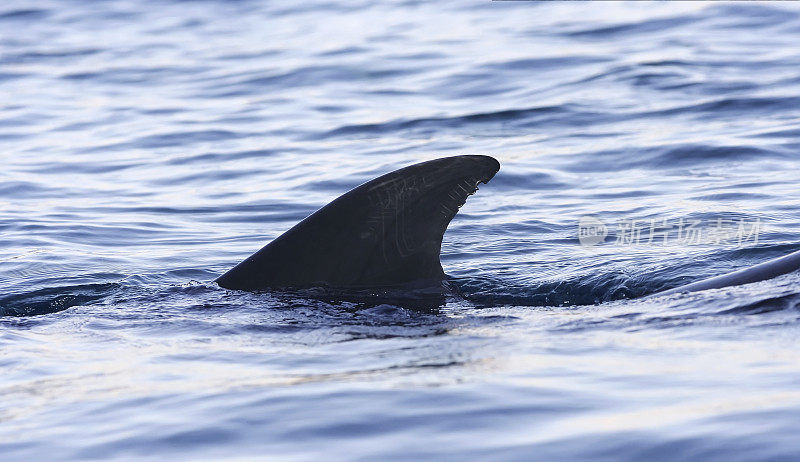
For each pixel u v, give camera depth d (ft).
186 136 191.31
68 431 58.49
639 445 51.70
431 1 325.42
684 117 178.81
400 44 264.52
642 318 76.95
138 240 128.57
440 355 69.67
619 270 101.35
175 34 309.22
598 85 206.49
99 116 211.61
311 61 252.83
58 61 275.18
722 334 71.05
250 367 69.56
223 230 133.08
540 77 218.18
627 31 253.85
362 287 86.69
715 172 147.23
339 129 190.39
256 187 155.02
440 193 85.97
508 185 148.56
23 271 113.19
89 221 138.00
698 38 239.30
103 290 103.76
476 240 121.80
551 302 91.35
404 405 59.11
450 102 205.46
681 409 55.83
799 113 174.19
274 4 345.31
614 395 58.95
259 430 56.85
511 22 280.92
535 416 56.44
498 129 183.01
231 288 90.12
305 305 85.25
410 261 87.40
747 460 49.39
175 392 64.23
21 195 154.30
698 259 104.37
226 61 263.70
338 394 61.67
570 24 269.03
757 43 229.86
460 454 52.19
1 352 75.87
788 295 77.87
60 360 73.31
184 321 83.10
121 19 337.72
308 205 143.64
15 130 201.16
